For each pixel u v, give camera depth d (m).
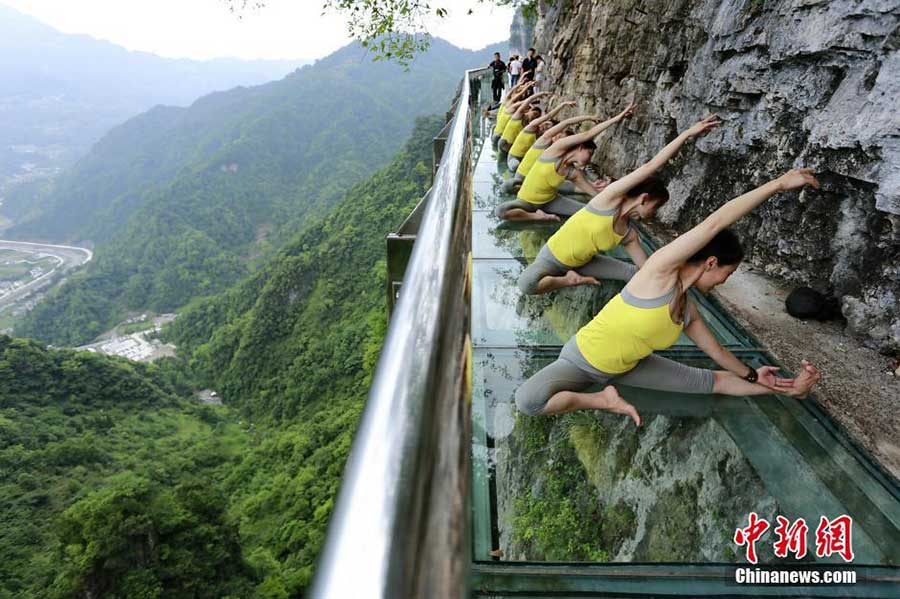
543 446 2.43
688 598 1.79
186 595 26.83
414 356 0.62
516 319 3.57
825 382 3.29
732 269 2.47
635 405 2.70
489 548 1.96
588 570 1.86
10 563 33.28
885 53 3.42
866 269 3.69
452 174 1.53
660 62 6.75
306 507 38.59
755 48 4.67
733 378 2.72
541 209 5.34
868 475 2.31
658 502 2.15
